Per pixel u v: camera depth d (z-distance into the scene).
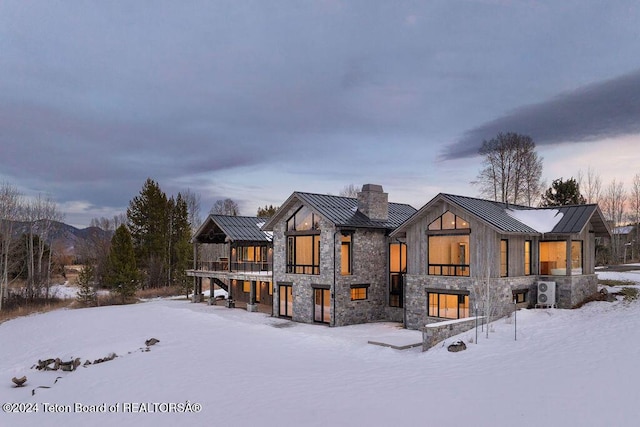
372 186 27.47
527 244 23.33
